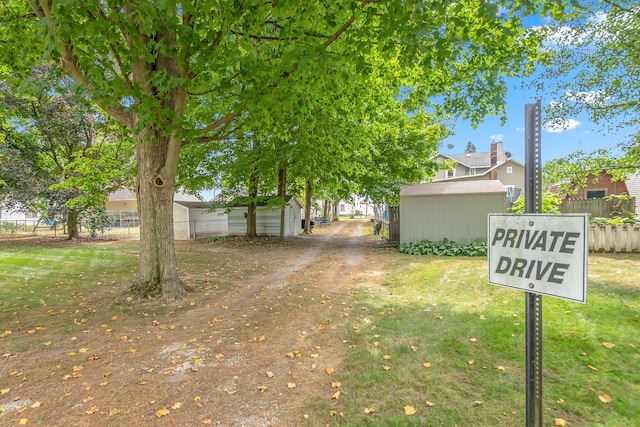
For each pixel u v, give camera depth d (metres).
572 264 1.58
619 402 2.39
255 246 13.95
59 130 15.48
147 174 5.81
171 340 3.94
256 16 4.68
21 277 7.62
